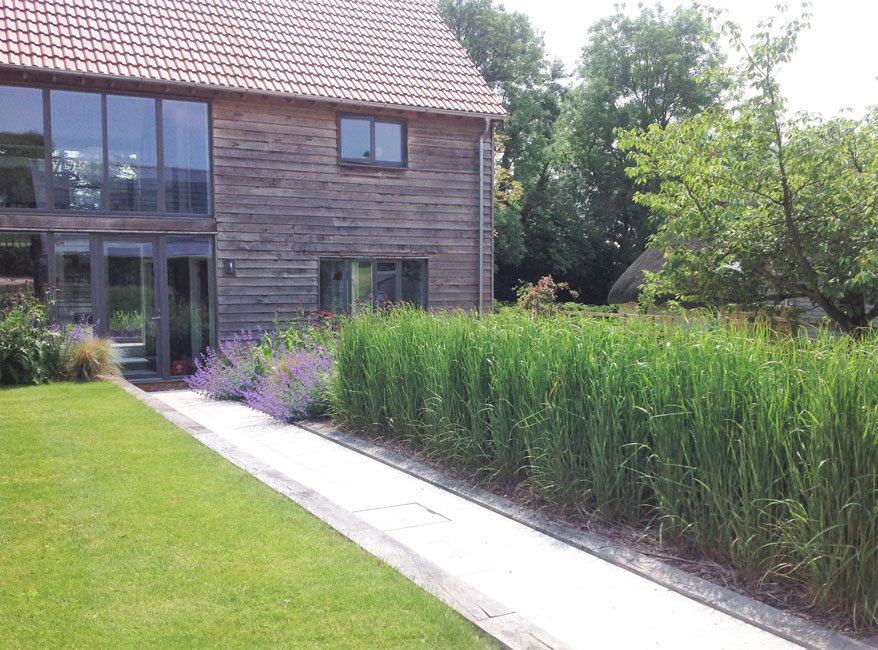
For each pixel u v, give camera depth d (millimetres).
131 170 12617
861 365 3787
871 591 3502
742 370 4305
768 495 3941
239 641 3240
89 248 12391
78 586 3771
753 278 9156
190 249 13086
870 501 3529
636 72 37156
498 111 15047
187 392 12047
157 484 5609
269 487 5656
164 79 12250
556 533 4883
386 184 14586
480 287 15578
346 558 4195
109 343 11766
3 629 3328
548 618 3666
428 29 16734
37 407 8750
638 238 38844
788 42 8094
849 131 8305
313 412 9031
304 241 13867
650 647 3369
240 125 13289
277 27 14805
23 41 11820
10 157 11883
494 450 5988
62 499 5199
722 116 8648
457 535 4910
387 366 7594
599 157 38156
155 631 3314
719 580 4102
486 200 15703
